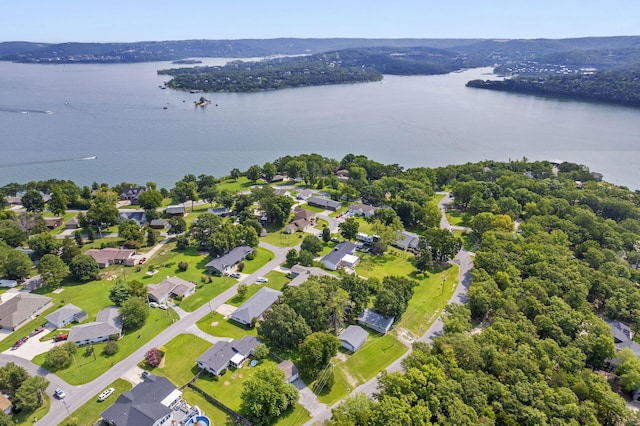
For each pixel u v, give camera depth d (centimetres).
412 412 7219
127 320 10369
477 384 7906
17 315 10575
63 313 10638
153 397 7975
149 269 13538
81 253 13888
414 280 13362
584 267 12469
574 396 7825
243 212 17338
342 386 8881
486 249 13838
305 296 10419
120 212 18200
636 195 19650
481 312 11269
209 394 8444
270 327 9869
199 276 13175
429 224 16838
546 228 16212
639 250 14538
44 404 8112
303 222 17400
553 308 10525
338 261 13875
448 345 8944
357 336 10188
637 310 11012
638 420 7538
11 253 12644
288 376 8706
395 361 9738
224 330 10538
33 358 9338
